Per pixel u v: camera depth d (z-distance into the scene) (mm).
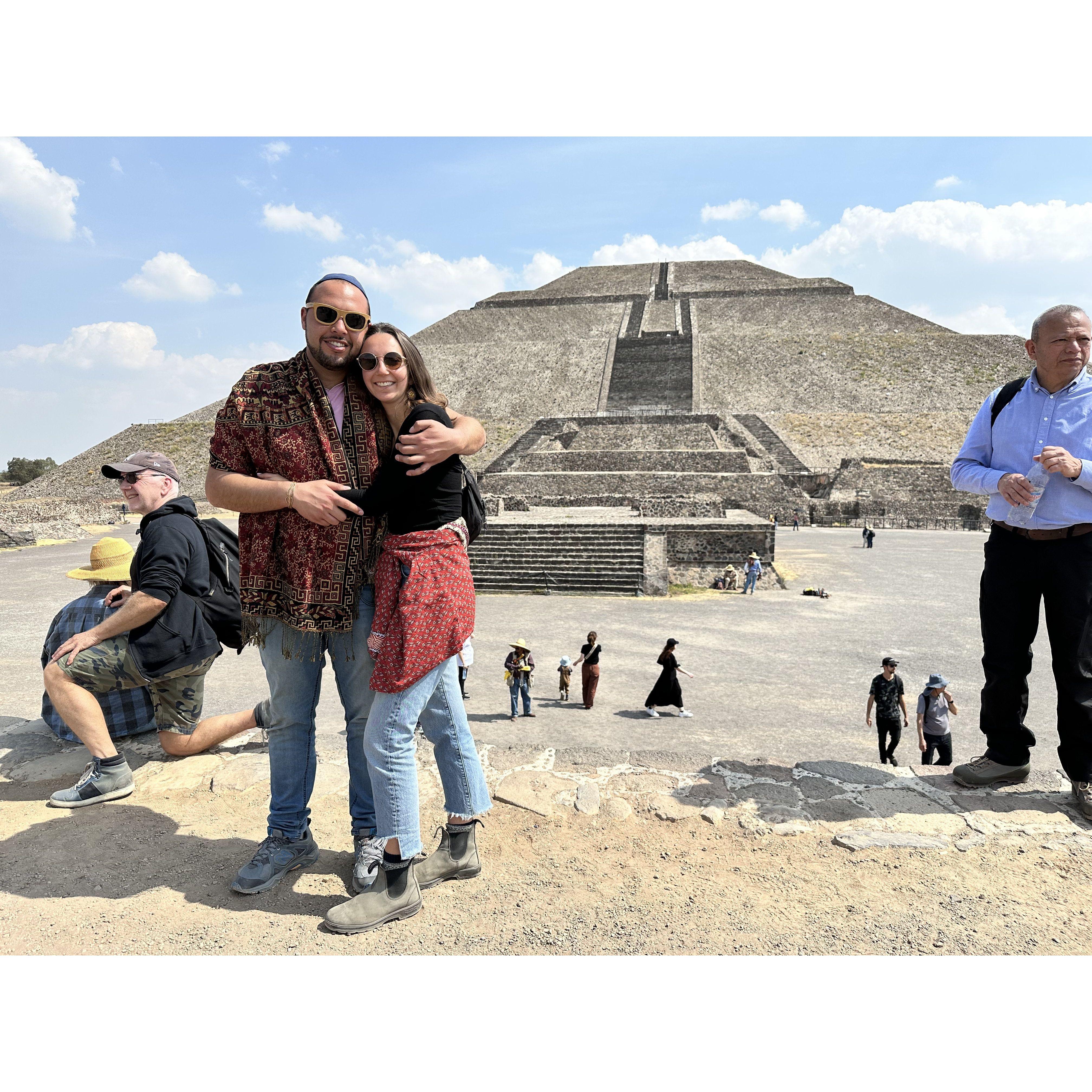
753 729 10797
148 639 3889
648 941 2537
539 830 3354
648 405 81125
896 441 68188
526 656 11273
